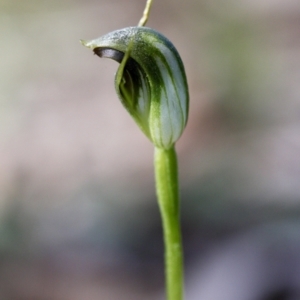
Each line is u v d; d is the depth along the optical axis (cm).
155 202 27
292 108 34
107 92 41
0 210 29
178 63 16
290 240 22
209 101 36
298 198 25
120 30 15
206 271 22
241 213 25
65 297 24
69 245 26
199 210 26
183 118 16
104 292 24
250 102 35
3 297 24
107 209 28
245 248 22
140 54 15
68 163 33
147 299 23
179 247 17
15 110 40
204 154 31
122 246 26
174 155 16
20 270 25
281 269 21
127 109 16
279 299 21
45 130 37
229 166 29
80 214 28
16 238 27
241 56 41
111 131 36
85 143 35
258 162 29
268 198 25
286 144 30
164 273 24
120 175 31
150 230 26
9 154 35
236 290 21
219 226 25
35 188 31
